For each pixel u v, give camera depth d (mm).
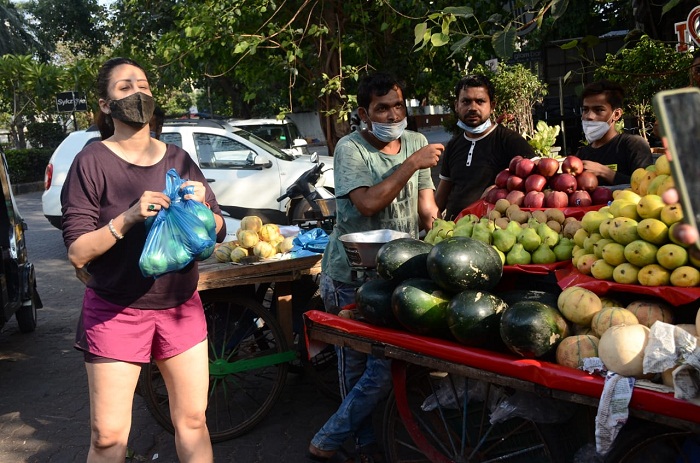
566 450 2895
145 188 2768
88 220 2688
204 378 2947
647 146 4312
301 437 4207
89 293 2764
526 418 2852
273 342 4672
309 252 4410
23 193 21422
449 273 2855
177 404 2938
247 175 10359
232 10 8836
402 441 3469
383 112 3461
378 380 3461
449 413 3414
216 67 11109
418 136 3771
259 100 21594
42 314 7516
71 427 4555
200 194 2781
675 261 2590
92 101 19594
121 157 2756
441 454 3264
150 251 2590
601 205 3703
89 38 26094
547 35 14938
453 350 2783
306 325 3502
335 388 4680
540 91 11484
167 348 2840
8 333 6828
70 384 5352
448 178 4906
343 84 10320
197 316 2916
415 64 10555
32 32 29547
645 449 2555
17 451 4230
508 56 3102
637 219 2869
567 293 2742
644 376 2369
